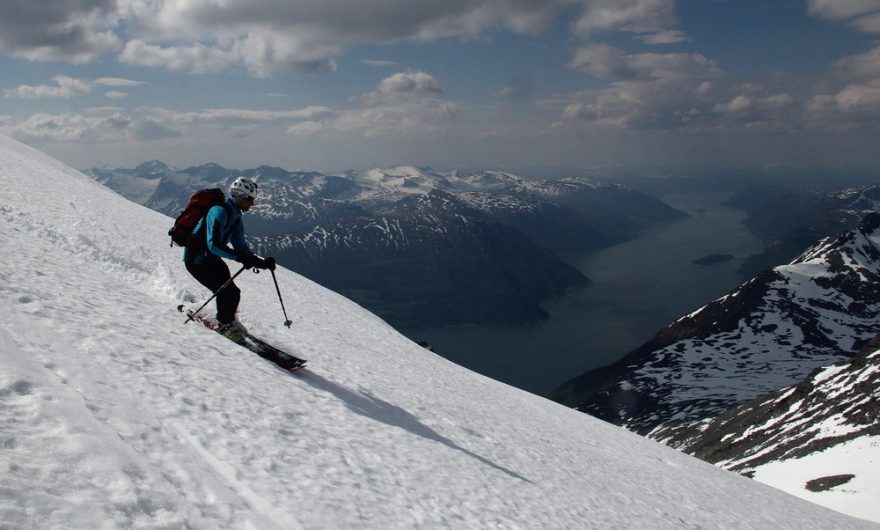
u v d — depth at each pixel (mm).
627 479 15703
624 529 10461
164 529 4078
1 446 3982
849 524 23484
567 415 25234
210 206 10438
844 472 74375
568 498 10758
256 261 10344
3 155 31438
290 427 7512
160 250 19344
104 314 8617
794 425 107250
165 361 7676
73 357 6258
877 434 82312
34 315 7070
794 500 24422
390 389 13234
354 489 6613
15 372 5062
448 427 12086
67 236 14633
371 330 23406
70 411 4883
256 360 10039
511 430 15312
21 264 9562
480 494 8586
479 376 27406
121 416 5387
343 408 9586
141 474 4566
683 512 14406
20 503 3510
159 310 10750
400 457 8469
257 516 4895
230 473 5508
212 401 7043
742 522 16016
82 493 3943
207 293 15039
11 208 15031
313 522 5363
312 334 16344
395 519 6391
